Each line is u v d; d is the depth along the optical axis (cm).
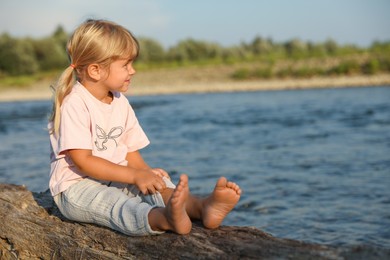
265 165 754
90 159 268
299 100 1952
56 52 4166
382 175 663
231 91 2684
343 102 1786
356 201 543
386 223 465
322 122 1282
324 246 225
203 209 260
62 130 272
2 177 675
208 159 813
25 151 927
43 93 2934
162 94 2656
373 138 992
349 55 3175
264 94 2389
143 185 265
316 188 604
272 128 1206
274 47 5041
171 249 243
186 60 4194
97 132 280
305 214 500
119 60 275
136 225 253
